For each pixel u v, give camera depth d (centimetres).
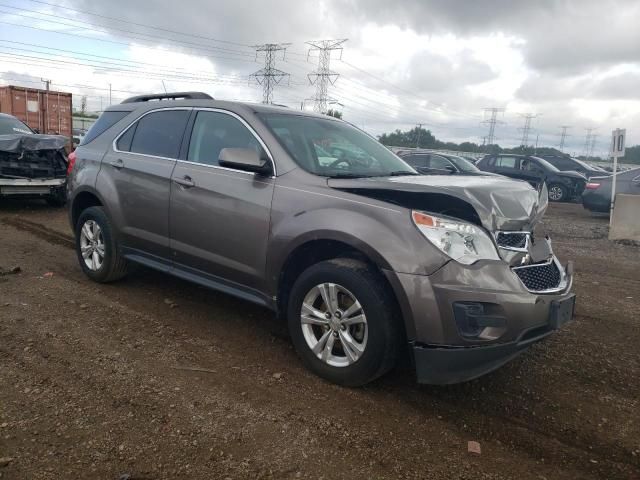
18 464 264
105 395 334
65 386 342
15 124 1130
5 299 498
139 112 529
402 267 320
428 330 318
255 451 285
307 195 371
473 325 314
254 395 344
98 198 532
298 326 376
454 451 297
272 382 362
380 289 333
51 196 1063
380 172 433
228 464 273
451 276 313
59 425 299
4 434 287
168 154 475
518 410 346
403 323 340
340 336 354
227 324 466
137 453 278
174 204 453
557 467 287
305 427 311
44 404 320
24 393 331
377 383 370
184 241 451
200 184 432
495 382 383
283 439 298
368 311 334
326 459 282
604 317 539
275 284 387
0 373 355
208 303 517
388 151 500
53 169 1038
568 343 464
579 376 400
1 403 318
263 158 404
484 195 337
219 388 351
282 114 445
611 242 1005
